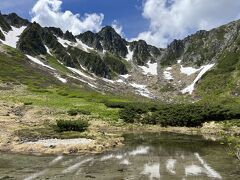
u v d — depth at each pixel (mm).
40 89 149625
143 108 96312
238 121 82562
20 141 54281
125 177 36688
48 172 38344
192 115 86875
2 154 47875
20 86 153750
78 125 67125
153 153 51469
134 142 63000
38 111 94875
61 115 92625
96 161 44938
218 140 65938
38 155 47812
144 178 36406
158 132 79438
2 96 118688
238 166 42250
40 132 62906
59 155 48344
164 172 39250
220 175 37781
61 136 59656
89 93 158125
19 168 40031
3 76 172625
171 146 58438
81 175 37219
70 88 177500
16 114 88250
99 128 80312
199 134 76000
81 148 51656
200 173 38812
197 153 51562
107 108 108000
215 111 86875
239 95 147750
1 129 64500
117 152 52062
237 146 42094
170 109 91125
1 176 36219
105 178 36125
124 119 93500
